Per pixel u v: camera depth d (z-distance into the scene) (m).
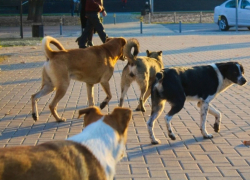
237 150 5.57
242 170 4.89
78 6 40.75
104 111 7.51
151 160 5.21
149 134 5.82
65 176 2.51
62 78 6.64
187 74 5.88
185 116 7.18
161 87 5.70
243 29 26.36
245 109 7.64
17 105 7.86
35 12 31.36
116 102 8.21
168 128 5.84
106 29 26.11
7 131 6.31
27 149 2.49
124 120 2.90
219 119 6.25
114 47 7.38
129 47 7.08
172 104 5.75
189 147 5.70
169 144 5.82
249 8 24.19
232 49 15.79
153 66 7.51
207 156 5.36
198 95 5.99
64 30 26.67
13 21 33.84
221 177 4.70
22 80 10.24
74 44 17.52
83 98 8.50
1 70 11.61
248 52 14.88
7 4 42.03
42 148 2.54
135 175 4.75
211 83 6.02
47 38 6.65
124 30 25.45
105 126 2.82
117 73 11.30
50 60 6.65
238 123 6.80
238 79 6.02
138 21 34.53
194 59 13.27
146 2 43.38
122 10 45.78
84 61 6.85
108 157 2.76
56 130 6.40
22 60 13.39
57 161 2.51
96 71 7.05
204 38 20.34
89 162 2.65
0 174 2.29
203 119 6.05
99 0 13.27
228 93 8.88
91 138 2.74
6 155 2.37
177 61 12.87
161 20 35.78
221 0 45.69
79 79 7.01
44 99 8.33
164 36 21.59
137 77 7.21
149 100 8.46
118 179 4.63
